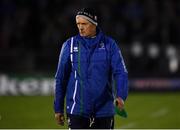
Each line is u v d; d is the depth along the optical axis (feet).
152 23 212.64
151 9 214.48
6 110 144.46
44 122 122.93
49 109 145.59
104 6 212.84
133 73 188.85
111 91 57.36
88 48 56.13
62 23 209.26
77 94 56.44
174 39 211.82
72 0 214.69
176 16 214.90
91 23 55.62
